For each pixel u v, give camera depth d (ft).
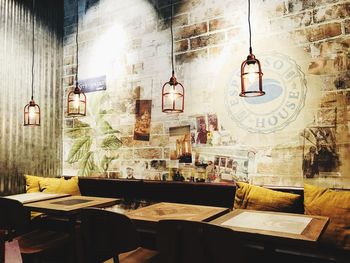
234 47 10.91
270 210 8.42
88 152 14.12
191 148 11.55
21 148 13.12
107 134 13.66
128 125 13.14
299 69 9.77
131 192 11.78
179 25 12.12
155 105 12.50
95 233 6.18
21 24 13.44
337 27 9.27
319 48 9.50
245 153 10.52
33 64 13.82
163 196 11.02
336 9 9.31
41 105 14.05
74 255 8.46
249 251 7.97
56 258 10.98
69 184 12.46
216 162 11.03
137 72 13.05
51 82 14.57
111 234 5.96
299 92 9.73
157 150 12.32
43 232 9.56
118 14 13.75
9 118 12.76
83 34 14.71
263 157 10.21
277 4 10.23
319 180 9.29
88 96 14.34
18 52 13.26
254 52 10.53
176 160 11.85
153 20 12.78
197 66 11.61
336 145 9.09
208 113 11.28
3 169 12.46
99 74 14.10
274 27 10.25
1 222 8.09
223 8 11.20
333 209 7.63
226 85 10.98
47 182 12.51
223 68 11.07
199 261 4.83
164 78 12.36
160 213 7.34
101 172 13.71
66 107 14.94
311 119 9.50
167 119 12.16
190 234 4.89
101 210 6.02
